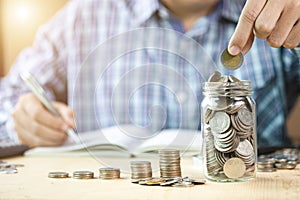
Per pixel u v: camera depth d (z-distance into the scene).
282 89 2.10
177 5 2.17
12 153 1.40
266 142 2.08
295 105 2.12
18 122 1.72
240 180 0.96
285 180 0.96
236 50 1.00
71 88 2.34
